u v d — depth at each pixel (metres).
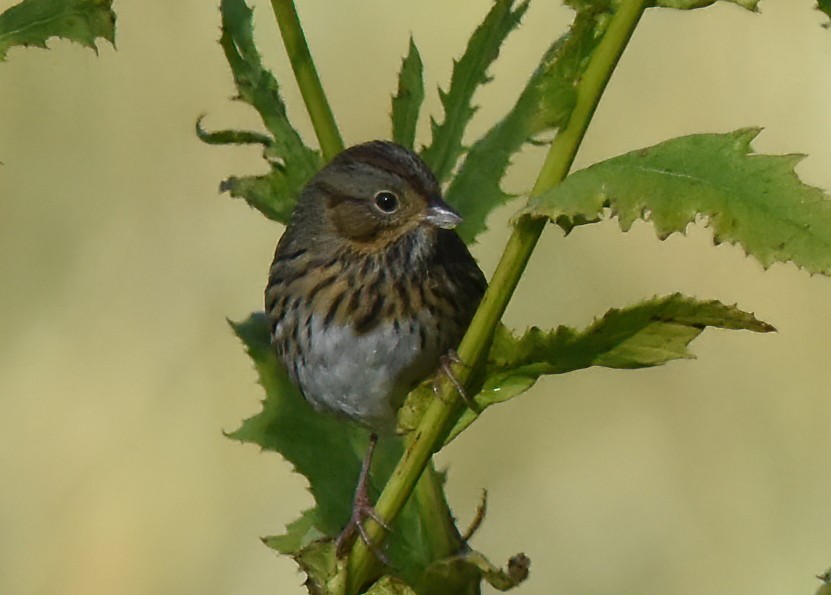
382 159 9.23
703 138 5.42
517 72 16.97
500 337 6.33
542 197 5.47
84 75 17.47
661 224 5.36
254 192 8.62
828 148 16.48
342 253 9.68
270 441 8.70
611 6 5.78
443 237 9.80
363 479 8.60
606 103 16.91
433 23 17.39
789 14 16.89
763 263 5.26
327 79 17.23
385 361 9.68
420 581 7.18
